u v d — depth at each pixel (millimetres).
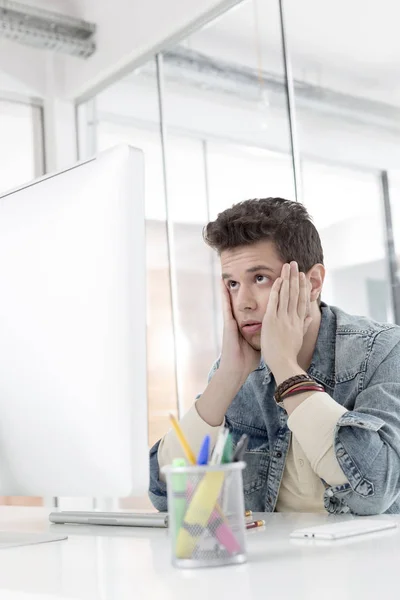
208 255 4742
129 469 879
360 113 3566
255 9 3742
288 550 820
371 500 1173
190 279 4867
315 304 1474
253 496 1483
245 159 3914
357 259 3850
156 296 4234
